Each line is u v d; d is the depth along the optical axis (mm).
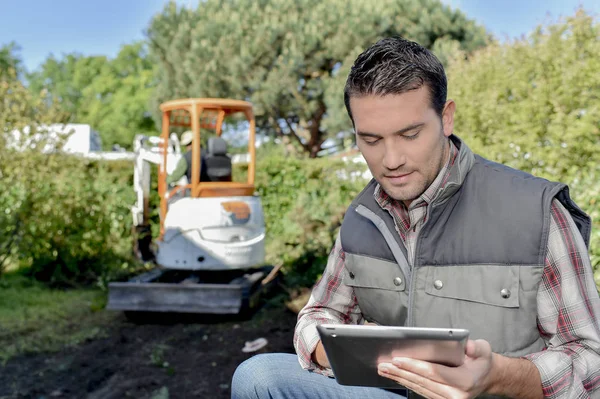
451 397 1277
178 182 6949
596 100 5445
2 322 6168
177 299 6156
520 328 1492
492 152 5812
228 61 18281
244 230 6504
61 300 7195
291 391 1747
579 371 1409
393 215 1626
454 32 18656
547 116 5664
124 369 4898
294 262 8062
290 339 5617
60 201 8312
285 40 18109
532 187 1484
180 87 19266
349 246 1728
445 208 1537
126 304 6188
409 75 1386
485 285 1491
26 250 8102
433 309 1558
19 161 7945
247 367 1814
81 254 8414
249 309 6355
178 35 19328
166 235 6480
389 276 1650
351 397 1712
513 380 1363
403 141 1438
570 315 1444
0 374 4738
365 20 18031
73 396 4312
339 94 17609
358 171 9781
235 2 19891
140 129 40781
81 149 17250
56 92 45375
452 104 1538
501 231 1476
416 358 1288
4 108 7980
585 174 4332
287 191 10180
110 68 45281
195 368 4922
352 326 1293
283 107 18625
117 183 9320
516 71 6719
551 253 1451
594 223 3553
